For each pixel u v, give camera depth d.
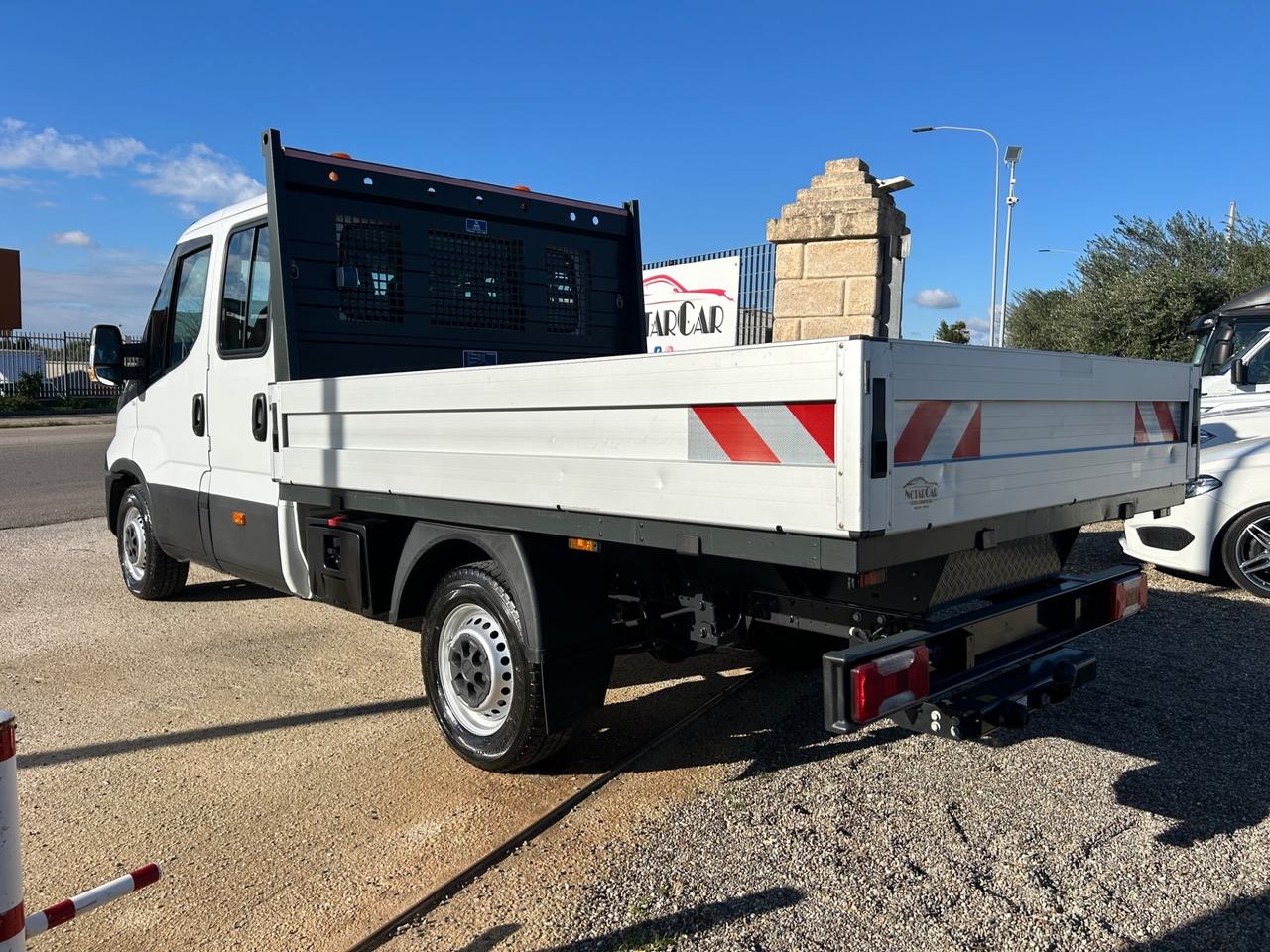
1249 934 2.82
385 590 4.54
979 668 3.33
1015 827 3.48
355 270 5.21
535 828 3.53
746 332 9.75
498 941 2.84
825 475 2.57
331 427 4.53
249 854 3.40
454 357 5.69
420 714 4.78
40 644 6.13
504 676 3.94
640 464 3.08
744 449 2.78
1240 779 3.84
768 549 2.76
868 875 3.17
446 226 5.62
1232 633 5.84
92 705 4.97
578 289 6.36
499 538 3.77
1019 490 3.19
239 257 5.45
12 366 32.41
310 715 4.79
